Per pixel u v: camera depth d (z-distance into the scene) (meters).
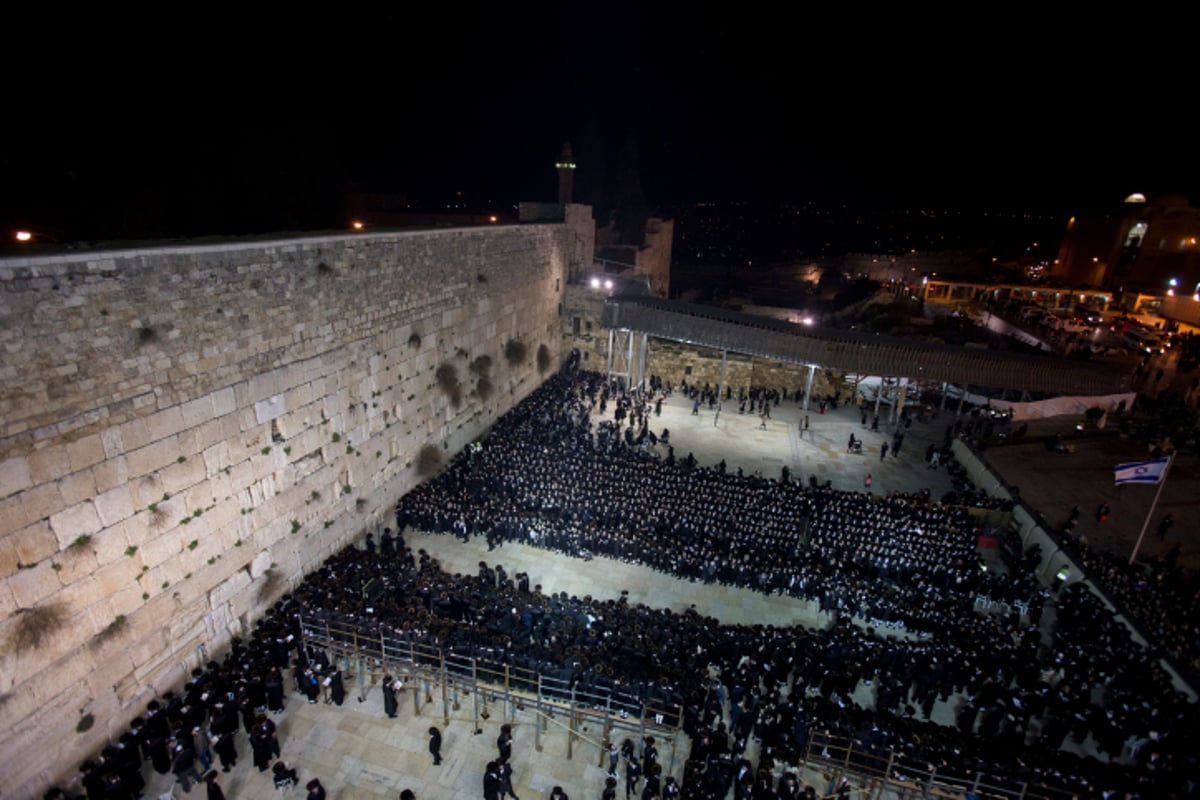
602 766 16.17
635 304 41.25
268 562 20.64
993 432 37.28
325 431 22.86
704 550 23.53
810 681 18.50
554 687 16.59
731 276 96.00
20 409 13.38
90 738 15.30
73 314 14.21
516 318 38.84
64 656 14.65
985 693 17.59
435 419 30.30
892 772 15.18
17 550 13.57
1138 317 61.91
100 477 15.12
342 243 22.73
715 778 14.75
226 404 18.48
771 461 34.53
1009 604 22.52
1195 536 26.89
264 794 14.91
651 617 19.58
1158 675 17.81
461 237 31.12
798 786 14.72
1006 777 14.75
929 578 23.06
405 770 15.71
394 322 26.36
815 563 23.53
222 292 17.98
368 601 19.25
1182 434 34.75
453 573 23.41
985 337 53.56
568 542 24.64
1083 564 22.75
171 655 17.36
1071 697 17.14
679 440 36.88
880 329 56.44
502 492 27.33
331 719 17.03
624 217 74.00
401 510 26.17
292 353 20.88
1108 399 39.25
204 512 18.11
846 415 42.22
